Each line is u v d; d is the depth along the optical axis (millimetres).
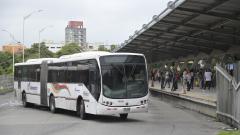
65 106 25859
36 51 132000
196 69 53531
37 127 19578
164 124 20938
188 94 34438
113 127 19469
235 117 18828
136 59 22203
